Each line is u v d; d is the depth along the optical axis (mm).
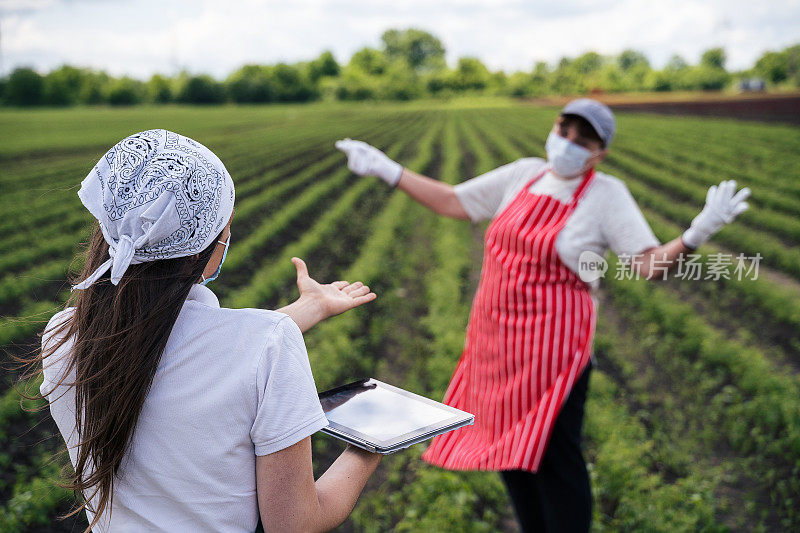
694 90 49688
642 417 5980
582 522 2908
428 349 7406
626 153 24672
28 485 4633
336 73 84812
